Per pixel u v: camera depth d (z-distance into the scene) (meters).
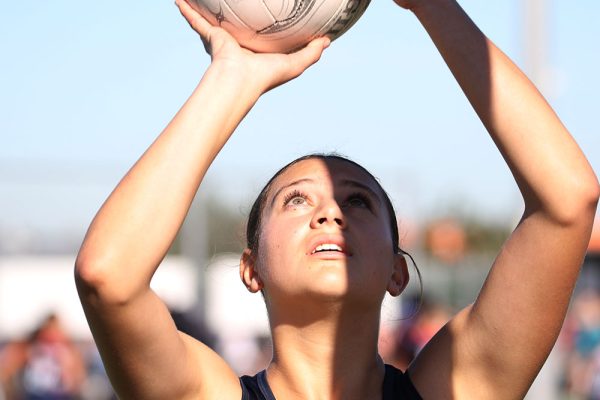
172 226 3.22
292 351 3.64
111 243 3.15
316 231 3.57
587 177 3.33
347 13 3.65
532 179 3.35
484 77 3.44
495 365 3.52
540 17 13.11
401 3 3.61
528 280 3.43
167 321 3.32
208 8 3.58
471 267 24.44
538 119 3.38
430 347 3.70
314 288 3.49
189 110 3.35
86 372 18.83
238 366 21.47
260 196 3.96
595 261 22.84
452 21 3.53
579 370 19.17
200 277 24.34
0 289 28.45
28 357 16.27
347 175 3.77
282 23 3.56
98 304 3.17
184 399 3.44
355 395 3.63
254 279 3.93
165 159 3.26
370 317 3.61
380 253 3.60
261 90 3.48
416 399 3.60
